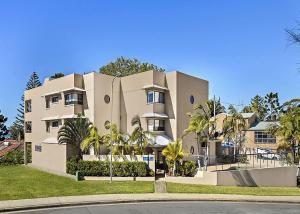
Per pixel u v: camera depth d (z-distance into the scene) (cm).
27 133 4772
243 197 2166
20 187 2347
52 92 4103
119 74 5944
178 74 3666
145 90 3684
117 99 3909
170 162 3091
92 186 2428
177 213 1645
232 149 4509
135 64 6141
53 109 4156
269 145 5119
